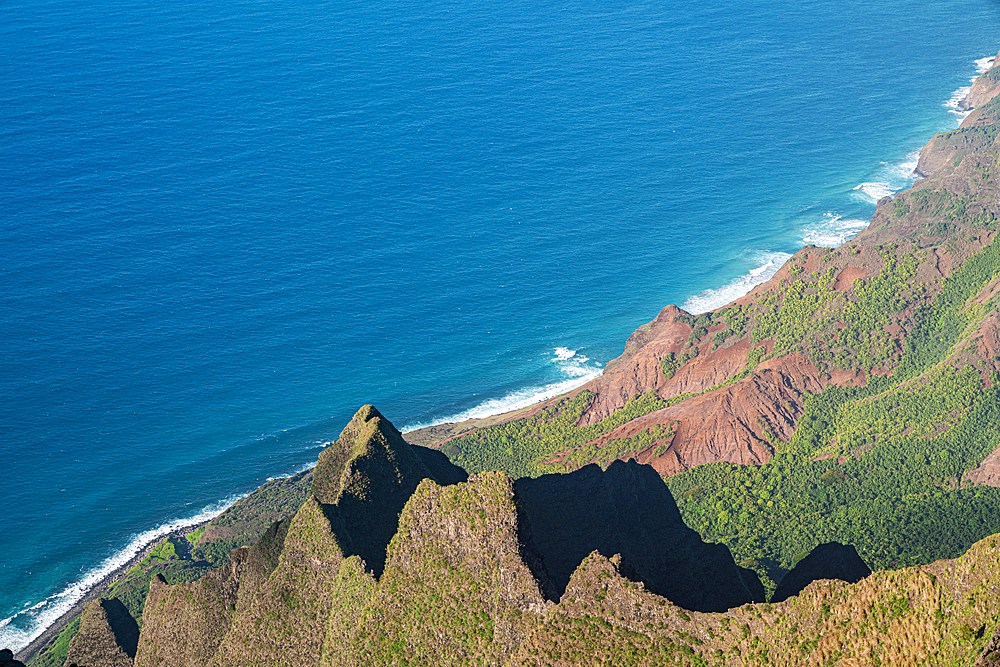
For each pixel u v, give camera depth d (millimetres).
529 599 80750
